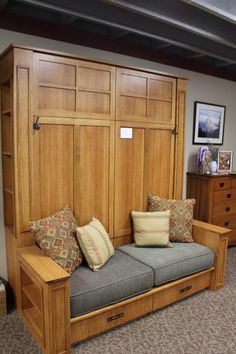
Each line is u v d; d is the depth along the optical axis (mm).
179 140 3311
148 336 2215
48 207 2492
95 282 2148
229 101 4543
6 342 2131
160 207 3055
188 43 3039
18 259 2342
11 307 2561
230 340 2186
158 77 3041
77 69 2504
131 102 2881
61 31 2807
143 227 2871
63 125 2488
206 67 4137
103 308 2141
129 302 2279
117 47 3213
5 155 2598
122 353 2037
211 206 3771
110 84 2711
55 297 1885
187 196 4066
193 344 2135
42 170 2424
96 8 2361
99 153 2732
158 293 2480
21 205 2342
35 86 2303
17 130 2258
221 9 2252
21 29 2596
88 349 2068
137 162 3010
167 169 3262
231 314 2512
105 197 2826
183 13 2480
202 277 2830
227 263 3584
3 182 2662
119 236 2963
